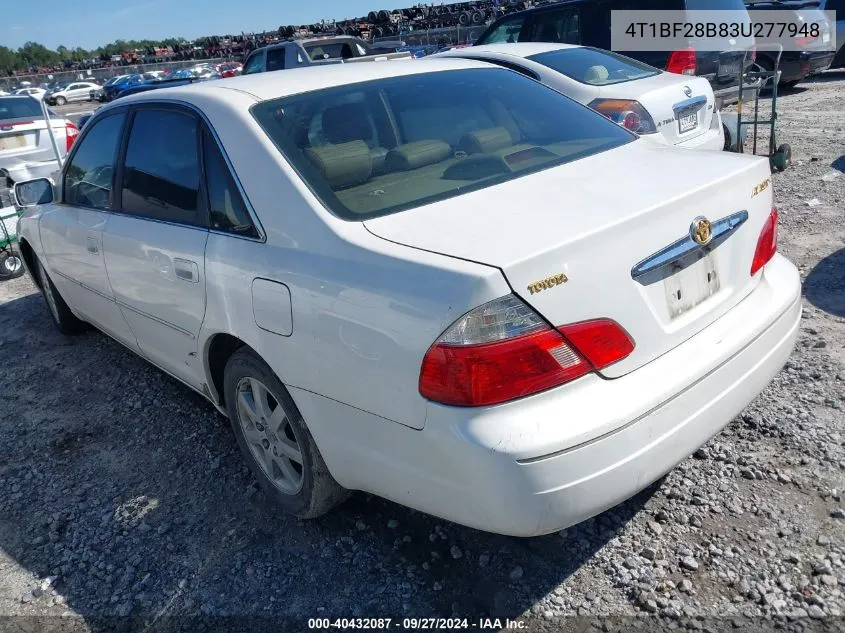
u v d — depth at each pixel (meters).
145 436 3.74
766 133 9.09
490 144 2.91
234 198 2.71
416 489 2.18
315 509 2.75
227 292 2.69
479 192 2.49
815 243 5.12
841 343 3.71
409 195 2.50
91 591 2.69
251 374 2.79
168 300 3.16
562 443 1.92
